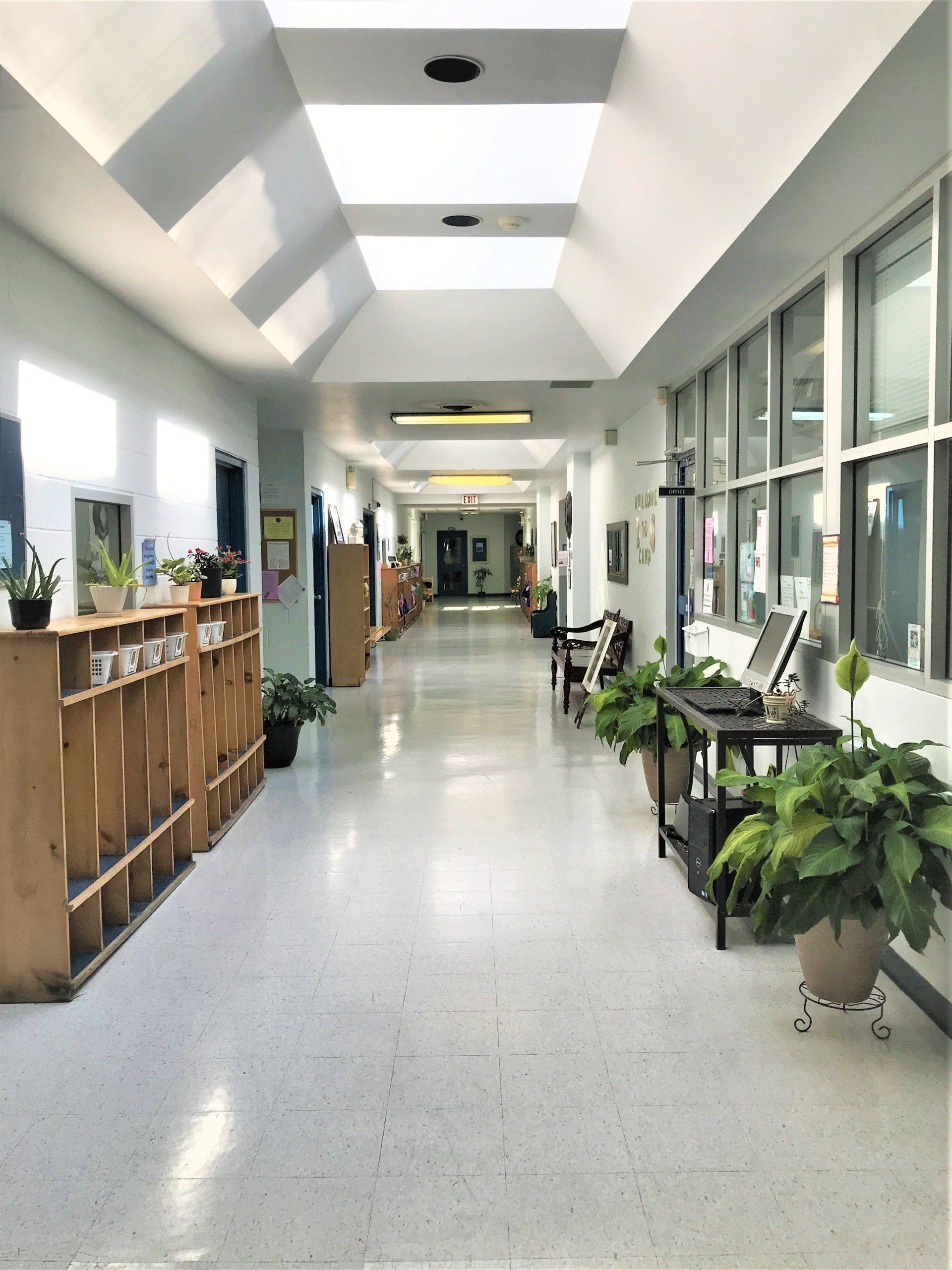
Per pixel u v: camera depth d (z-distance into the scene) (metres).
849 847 2.43
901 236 3.20
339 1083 2.37
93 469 3.71
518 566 29.36
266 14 2.77
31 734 2.78
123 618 3.25
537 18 2.86
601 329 5.84
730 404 5.21
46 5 2.04
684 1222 1.87
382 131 3.91
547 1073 2.41
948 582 2.81
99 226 3.07
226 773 4.55
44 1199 1.95
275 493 8.66
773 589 4.53
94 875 3.06
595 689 8.17
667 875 3.91
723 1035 2.60
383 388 6.57
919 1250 1.79
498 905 3.59
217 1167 2.05
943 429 2.74
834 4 2.18
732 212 3.40
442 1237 1.83
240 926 3.40
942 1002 2.64
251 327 4.53
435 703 8.67
